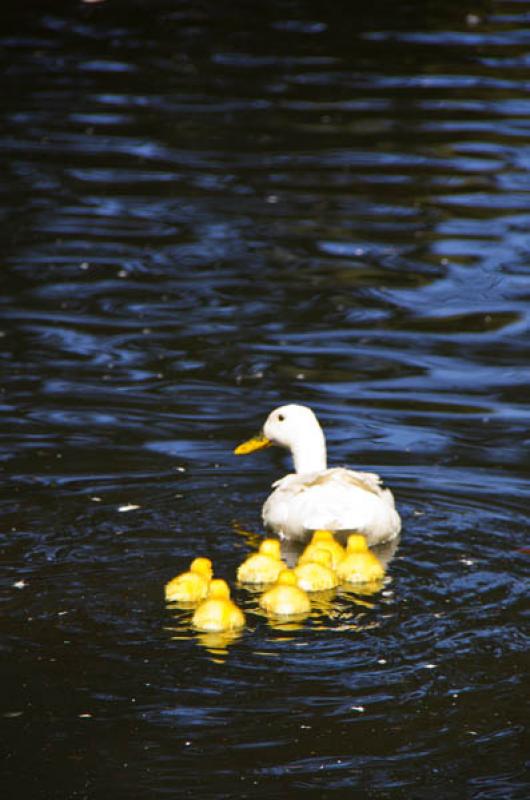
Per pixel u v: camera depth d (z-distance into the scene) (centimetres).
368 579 1079
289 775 823
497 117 2922
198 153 2630
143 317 1786
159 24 3941
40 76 3281
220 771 827
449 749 851
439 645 977
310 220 2223
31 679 925
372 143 2709
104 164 2544
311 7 4184
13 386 1548
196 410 1494
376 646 975
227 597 1016
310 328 1758
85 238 2109
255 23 3953
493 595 1061
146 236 2127
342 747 851
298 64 3416
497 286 1923
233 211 2264
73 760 835
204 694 908
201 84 3203
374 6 4178
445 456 1380
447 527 1205
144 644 974
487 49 3591
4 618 1009
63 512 1216
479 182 2455
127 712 885
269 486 1305
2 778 816
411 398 1542
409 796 806
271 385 1573
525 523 1213
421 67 3388
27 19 3988
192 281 1927
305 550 1137
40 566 1102
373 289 1908
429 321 1791
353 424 1469
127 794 803
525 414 1495
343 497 1155
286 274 1966
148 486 1288
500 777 823
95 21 3988
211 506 1249
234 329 1748
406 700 904
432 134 2781
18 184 2405
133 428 1439
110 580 1080
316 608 1036
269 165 2550
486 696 909
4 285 1897
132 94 3109
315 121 2875
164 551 1144
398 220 2227
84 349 1669
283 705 895
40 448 1377
